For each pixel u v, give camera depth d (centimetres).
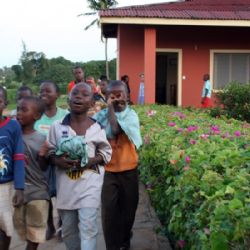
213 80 1850
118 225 477
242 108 1213
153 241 537
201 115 1055
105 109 481
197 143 470
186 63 1841
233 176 326
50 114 540
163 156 488
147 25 1591
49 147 418
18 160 407
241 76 1861
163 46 1828
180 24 1583
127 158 471
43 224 442
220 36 1839
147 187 589
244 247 259
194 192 343
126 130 460
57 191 414
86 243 399
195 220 325
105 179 470
